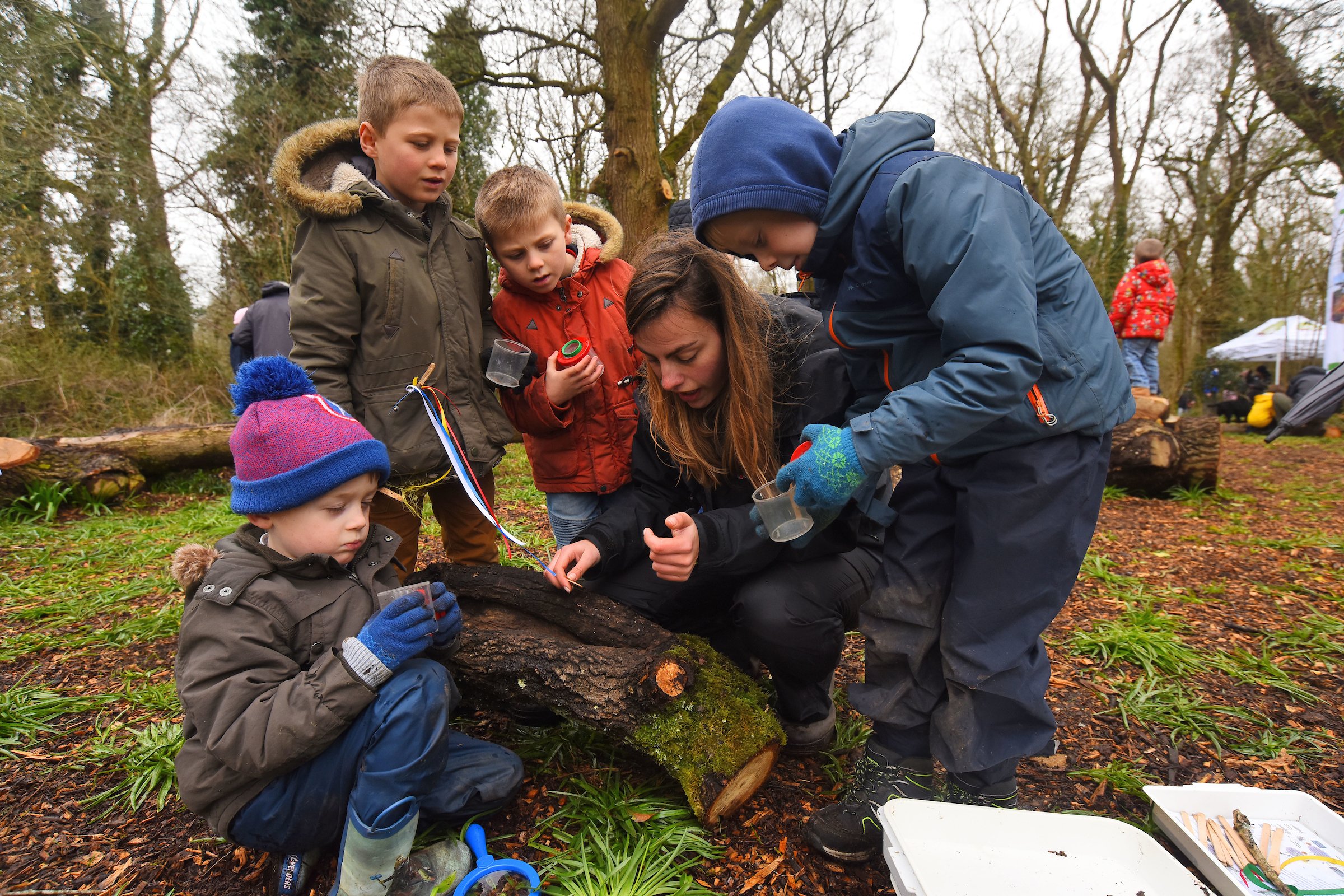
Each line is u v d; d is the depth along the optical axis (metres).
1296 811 1.64
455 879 1.51
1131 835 1.41
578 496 2.65
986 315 1.37
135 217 10.16
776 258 1.69
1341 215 6.55
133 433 6.26
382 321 2.23
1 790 1.96
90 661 2.79
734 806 1.67
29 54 9.38
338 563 1.62
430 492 2.53
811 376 1.89
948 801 1.65
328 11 11.20
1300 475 6.93
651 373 1.97
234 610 1.47
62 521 5.39
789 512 1.56
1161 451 5.56
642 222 8.28
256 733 1.37
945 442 1.40
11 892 1.58
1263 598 3.34
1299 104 11.12
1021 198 1.54
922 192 1.43
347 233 2.19
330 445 1.55
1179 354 15.38
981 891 1.32
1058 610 1.58
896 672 1.70
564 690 1.74
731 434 1.87
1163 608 3.22
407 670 1.50
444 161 2.27
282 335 5.30
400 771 1.42
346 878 1.47
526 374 2.40
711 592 2.10
